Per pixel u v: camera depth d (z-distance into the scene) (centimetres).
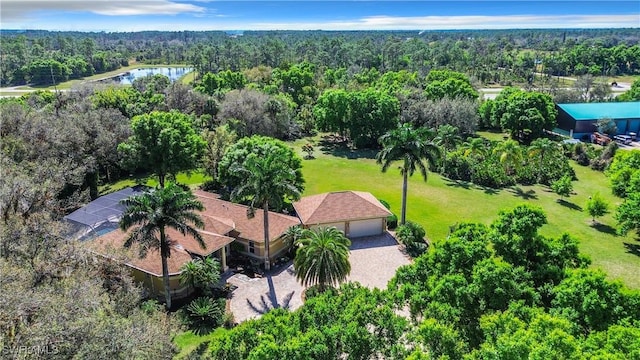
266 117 7125
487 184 5794
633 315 2039
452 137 6172
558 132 8531
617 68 16612
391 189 5594
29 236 2466
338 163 6731
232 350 1927
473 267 2373
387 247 4072
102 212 4112
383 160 4256
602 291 2088
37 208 3053
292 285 3462
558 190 5306
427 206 5031
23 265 2239
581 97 10469
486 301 2227
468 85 9431
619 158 5538
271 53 16938
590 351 1727
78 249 2502
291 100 9625
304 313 2152
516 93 8212
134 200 2900
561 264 2555
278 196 3481
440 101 8138
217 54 17762
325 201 4300
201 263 3244
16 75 14225
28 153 4184
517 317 2012
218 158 5566
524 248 2591
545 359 1566
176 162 5119
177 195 2912
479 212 4862
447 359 1745
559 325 1833
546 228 4441
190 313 3050
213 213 4191
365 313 2036
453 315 2106
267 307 3170
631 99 10175
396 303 2336
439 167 6256
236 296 3309
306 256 2980
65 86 14100
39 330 1614
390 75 11606
